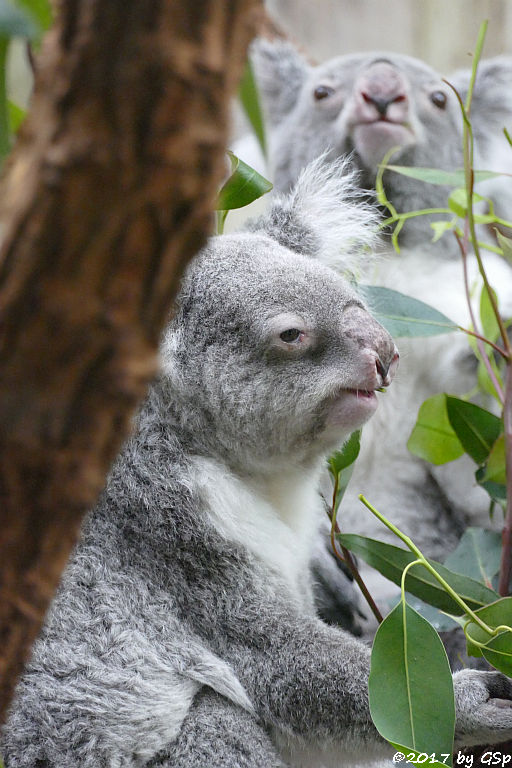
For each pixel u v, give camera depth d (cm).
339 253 414
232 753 320
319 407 337
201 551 334
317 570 441
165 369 337
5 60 170
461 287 523
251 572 337
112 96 111
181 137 113
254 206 597
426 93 554
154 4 109
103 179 114
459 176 390
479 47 355
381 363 335
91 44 111
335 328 338
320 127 573
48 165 114
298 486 376
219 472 345
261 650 331
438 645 287
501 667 297
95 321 120
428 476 518
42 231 116
